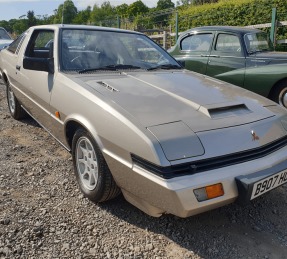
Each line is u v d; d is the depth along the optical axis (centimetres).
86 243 252
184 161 227
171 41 1487
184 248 254
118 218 285
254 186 237
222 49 679
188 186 221
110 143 261
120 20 2217
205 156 234
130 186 252
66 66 353
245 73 622
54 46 370
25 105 460
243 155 249
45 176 354
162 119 253
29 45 457
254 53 649
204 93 306
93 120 280
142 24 2084
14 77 482
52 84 351
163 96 290
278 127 284
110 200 310
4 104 661
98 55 377
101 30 409
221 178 232
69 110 314
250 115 280
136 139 239
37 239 252
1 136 472
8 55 530
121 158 253
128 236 263
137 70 373
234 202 244
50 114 360
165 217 290
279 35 1139
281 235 274
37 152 420
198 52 723
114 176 267
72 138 337
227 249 254
